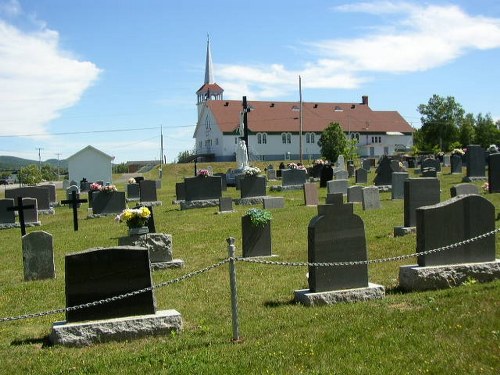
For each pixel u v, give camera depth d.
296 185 36.00
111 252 8.87
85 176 56.34
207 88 113.94
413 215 16.28
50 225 27.80
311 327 8.52
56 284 13.64
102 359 7.75
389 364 6.77
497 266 10.69
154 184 33.22
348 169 47.12
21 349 8.66
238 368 7.01
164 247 14.59
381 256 13.88
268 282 12.40
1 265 17.48
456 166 39.12
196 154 96.75
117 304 8.87
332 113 100.69
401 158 56.97
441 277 10.46
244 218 15.16
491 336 7.29
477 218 10.77
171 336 8.72
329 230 10.10
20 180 72.00
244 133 43.09
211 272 13.76
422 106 106.25
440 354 6.93
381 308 9.22
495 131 103.69
